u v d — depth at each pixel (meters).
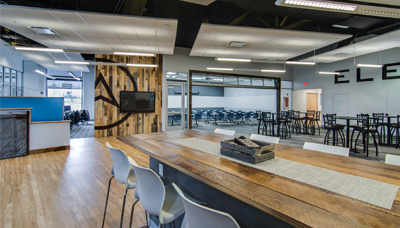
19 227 1.82
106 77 6.70
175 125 7.73
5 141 4.09
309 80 9.88
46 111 4.94
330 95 8.95
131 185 1.63
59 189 2.65
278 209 0.73
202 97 14.24
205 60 8.13
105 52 5.17
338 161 1.36
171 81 7.54
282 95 10.54
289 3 2.65
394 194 0.85
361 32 5.67
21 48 4.80
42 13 3.83
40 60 7.90
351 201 0.79
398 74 6.80
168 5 4.66
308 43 5.89
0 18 4.06
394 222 0.64
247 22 4.97
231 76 8.88
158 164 2.10
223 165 1.27
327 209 0.73
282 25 5.12
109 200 2.38
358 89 7.93
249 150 1.33
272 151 1.42
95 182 2.91
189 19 5.58
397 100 6.84
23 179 2.99
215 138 2.24
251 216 1.09
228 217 0.71
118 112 6.85
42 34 4.99
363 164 1.29
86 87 12.22
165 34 4.98
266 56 7.52
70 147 5.21
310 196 0.84
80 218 1.99
